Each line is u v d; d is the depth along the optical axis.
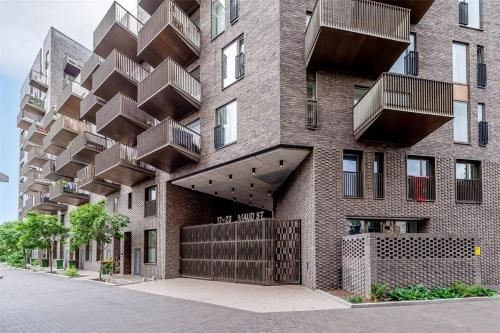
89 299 14.22
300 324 8.80
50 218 32.84
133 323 9.64
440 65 16.84
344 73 15.54
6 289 18.33
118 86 24.34
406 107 13.21
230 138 17.28
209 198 23.28
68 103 33.66
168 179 21.17
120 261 25.86
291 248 15.94
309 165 15.00
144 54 21.47
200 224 22.39
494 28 17.95
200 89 19.64
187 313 10.71
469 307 10.53
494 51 17.81
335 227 14.48
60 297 15.02
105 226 22.39
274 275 16.03
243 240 17.52
